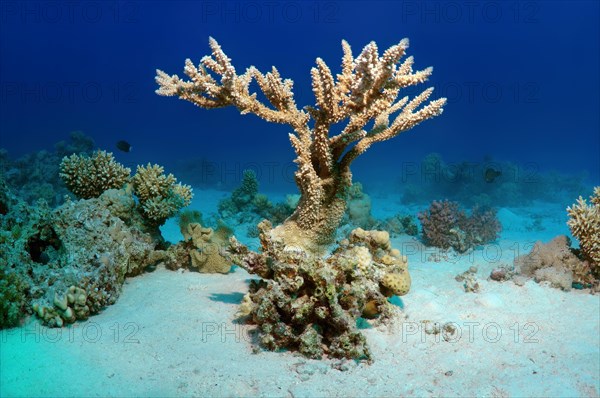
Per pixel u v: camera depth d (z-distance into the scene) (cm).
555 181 2183
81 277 506
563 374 432
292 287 444
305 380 403
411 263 802
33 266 535
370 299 502
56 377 389
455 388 402
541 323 537
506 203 1803
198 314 521
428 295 598
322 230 561
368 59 414
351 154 537
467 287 635
